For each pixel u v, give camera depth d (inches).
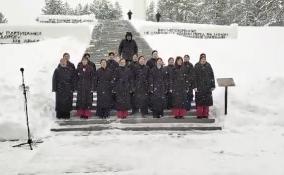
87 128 495.8
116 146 431.5
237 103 553.9
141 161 386.6
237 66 724.0
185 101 522.0
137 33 944.9
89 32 898.1
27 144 450.3
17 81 565.9
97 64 712.4
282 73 642.2
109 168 368.2
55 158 394.3
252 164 378.0
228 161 386.9
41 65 633.0
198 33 951.6
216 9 1700.3
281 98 566.6
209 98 520.1
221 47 853.8
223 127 509.4
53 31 896.9
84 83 518.3
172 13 1850.4
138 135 475.2
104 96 518.0
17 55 697.0
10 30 896.3
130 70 522.9
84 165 375.6
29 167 370.3
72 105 537.0
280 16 1400.1
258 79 603.8
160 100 518.9
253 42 901.8
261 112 540.1
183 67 525.3
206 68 522.0
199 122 519.5
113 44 845.2
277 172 356.8
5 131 473.7
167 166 373.4
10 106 510.3
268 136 474.6
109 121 513.7
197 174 351.3
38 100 532.1
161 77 521.3
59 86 512.7
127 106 518.9
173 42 864.3
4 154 419.8
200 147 431.5
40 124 498.3
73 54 781.3
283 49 846.5
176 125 504.4
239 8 1680.6
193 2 1861.5
